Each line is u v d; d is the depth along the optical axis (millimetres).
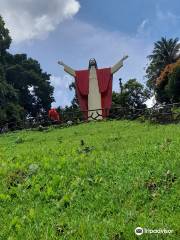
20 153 15906
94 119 35531
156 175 9812
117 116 34312
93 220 7836
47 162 12289
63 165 11758
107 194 9055
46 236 7289
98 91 41812
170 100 64375
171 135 16391
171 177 9523
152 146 13664
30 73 76500
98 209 8406
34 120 36531
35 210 8664
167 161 10875
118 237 6988
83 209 8516
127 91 78750
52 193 9422
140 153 12516
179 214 7648
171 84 62000
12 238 7363
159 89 67062
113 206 8375
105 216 8078
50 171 11398
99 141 17906
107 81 41906
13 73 75000
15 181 10805
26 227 7828
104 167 11117
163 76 65750
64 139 22047
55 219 8094
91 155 13203
